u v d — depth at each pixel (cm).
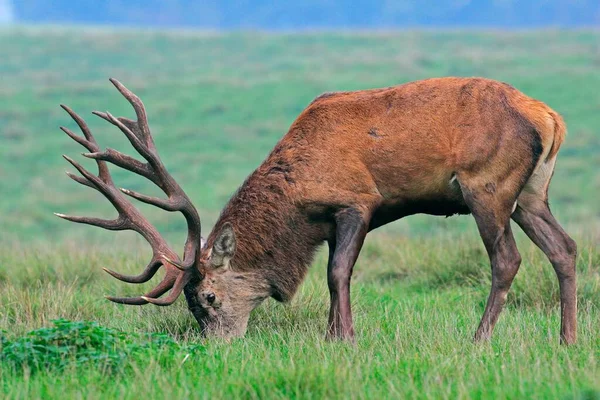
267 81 18988
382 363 1867
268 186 2314
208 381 1731
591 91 16575
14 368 1811
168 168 12531
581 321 2314
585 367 1786
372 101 2284
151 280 2864
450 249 3266
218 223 2373
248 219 2325
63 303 2547
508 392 1611
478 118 2194
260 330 2372
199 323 2344
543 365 1812
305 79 18888
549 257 2216
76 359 1839
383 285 3139
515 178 2177
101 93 18012
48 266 3130
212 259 2302
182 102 17262
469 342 2100
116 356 1822
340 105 2302
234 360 1905
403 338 2156
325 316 2498
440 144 2212
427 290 3017
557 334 2223
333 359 1862
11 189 11394
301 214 2292
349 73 19550
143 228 2294
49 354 1859
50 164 12962
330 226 2312
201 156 13275
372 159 2247
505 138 2169
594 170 11275
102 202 10650
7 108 16512
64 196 10975
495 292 2206
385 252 3484
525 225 2253
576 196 9900
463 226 4441
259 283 2345
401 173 2238
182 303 2572
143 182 11369
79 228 9000
